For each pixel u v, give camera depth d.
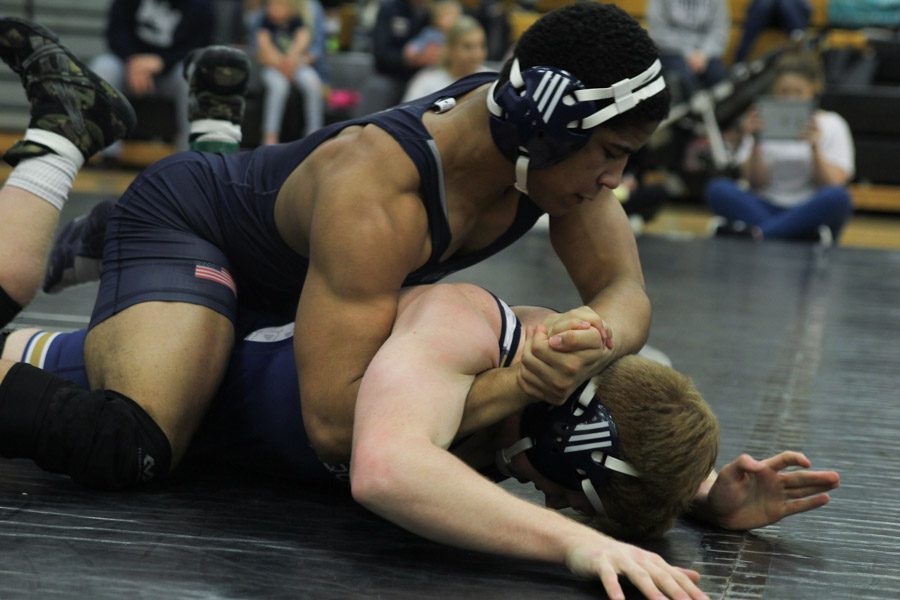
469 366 2.33
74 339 2.98
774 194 9.39
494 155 2.44
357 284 2.41
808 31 12.54
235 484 2.76
